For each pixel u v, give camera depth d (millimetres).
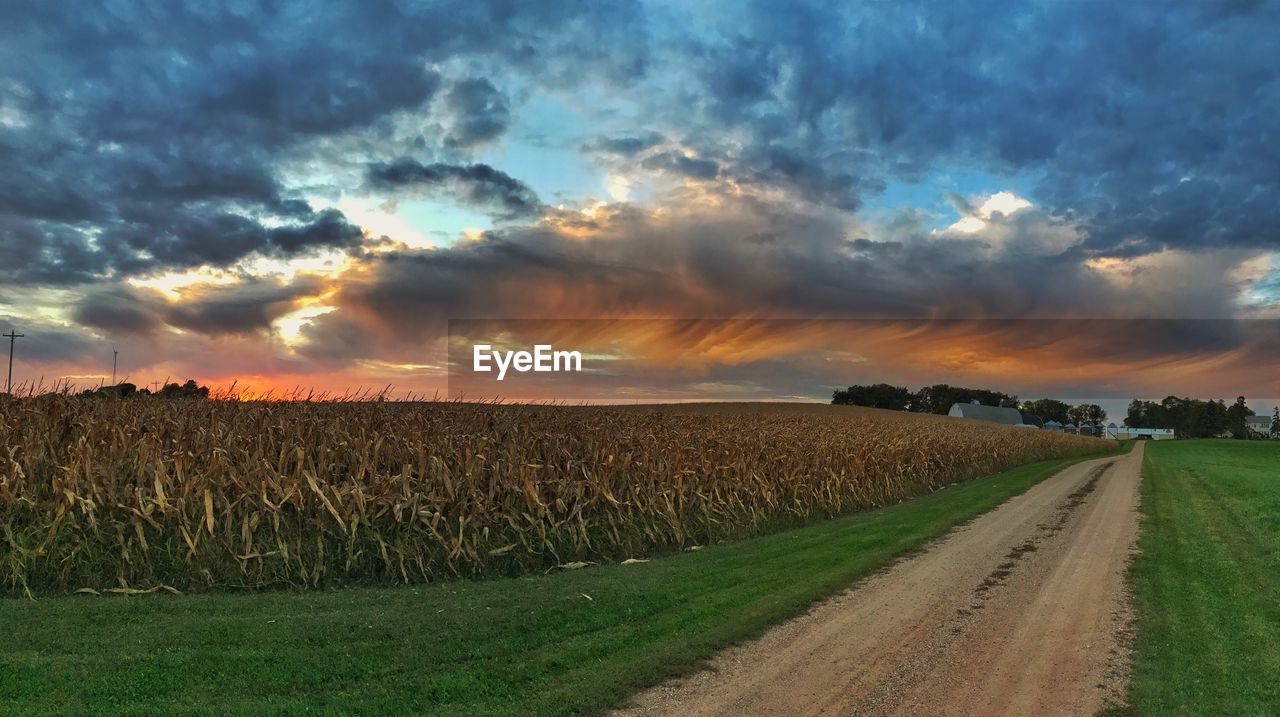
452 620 7641
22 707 5148
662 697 5855
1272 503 16578
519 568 11711
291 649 6613
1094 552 12289
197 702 5402
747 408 63000
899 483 25500
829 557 11727
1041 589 9656
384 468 11680
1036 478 28969
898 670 6512
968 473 33781
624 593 8992
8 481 9281
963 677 6336
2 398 11727
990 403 146625
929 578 10320
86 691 5473
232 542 9773
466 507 11383
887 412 64438
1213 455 56062
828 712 5566
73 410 11344
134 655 6262
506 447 12922
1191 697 5766
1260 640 7188
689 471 15297
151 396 13828
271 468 10258
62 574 9047
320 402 14531
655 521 14234
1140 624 7902
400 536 10812
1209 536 13484
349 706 5414
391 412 14203
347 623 7418
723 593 9133
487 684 5941
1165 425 177250
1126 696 5832
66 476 9430
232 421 12016
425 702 5566
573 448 14023
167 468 10070
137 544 9492
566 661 6508
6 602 8312
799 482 19047
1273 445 81375
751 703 5734
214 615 7781
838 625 7941
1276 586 9383
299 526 10164
